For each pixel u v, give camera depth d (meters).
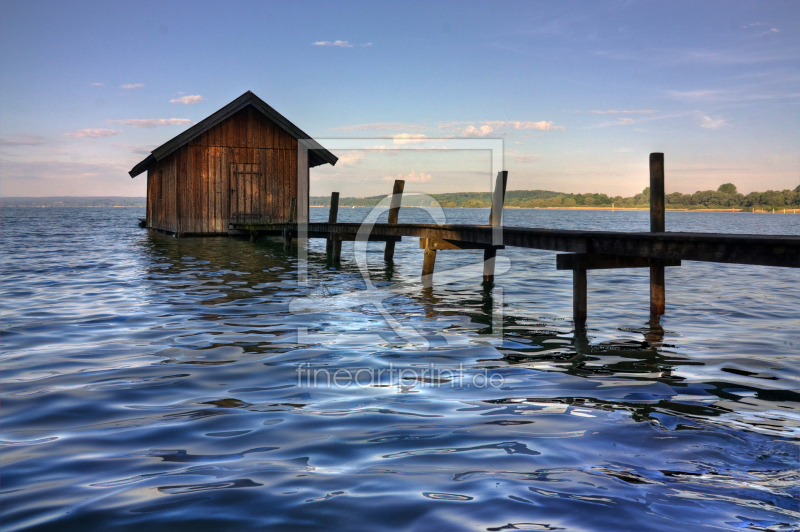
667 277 11.36
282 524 1.98
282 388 3.73
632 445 2.78
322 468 2.47
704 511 2.10
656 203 6.92
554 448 2.72
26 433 2.92
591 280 10.81
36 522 2.01
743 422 3.15
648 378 4.08
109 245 17.59
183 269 11.09
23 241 19.69
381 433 2.91
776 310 7.23
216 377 3.98
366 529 1.95
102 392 3.63
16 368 4.22
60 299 7.49
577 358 4.67
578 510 2.09
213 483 2.32
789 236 4.57
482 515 2.04
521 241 7.68
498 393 3.67
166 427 2.99
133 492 2.24
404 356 4.64
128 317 6.27
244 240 19.38
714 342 5.33
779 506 2.15
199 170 20.42
